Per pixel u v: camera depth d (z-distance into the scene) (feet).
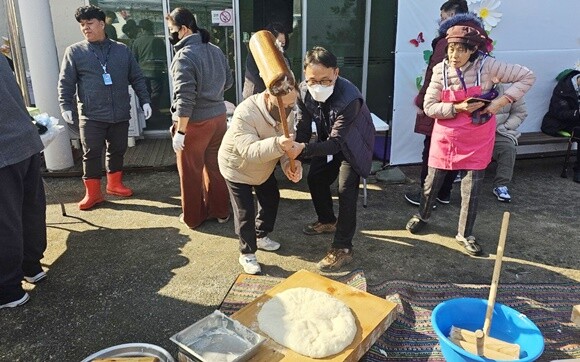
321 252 11.08
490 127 10.48
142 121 19.79
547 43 17.19
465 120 10.38
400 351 7.68
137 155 17.80
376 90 19.51
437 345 7.80
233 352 6.32
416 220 12.09
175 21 10.94
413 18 15.83
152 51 19.25
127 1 18.56
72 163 16.43
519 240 11.82
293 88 7.36
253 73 13.48
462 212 11.18
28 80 17.39
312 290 7.48
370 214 13.33
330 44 18.78
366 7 18.35
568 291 9.45
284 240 11.64
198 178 11.69
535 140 16.74
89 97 12.78
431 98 10.78
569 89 16.80
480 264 10.60
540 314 8.64
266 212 10.73
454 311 7.36
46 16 14.96
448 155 10.85
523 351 6.83
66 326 8.32
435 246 11.40
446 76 10.43
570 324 8.42
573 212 13.66
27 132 8.49
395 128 16.76
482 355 6.41
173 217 12.93
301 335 6.48
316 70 8.51
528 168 17.60
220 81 11.51
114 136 13.65
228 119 14.93
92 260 10.60
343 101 9.00
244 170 9.39
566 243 11.69
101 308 8.86
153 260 10.62
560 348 7.78
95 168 13.29
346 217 10.11
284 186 15.38
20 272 8.82
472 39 9.71
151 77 19.54
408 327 8.25
